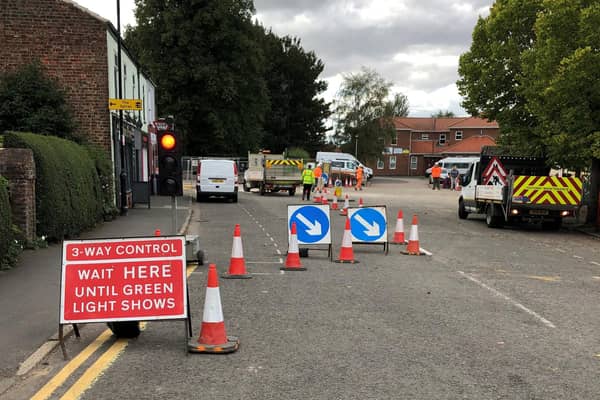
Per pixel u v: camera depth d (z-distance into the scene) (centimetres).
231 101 4812
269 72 7125
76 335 560
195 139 4941
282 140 7150
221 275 880
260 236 1370
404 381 451
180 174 1086
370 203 2564
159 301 530
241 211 2069
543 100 1608
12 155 983
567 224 1836
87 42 1670
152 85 3123
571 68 1435
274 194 3247
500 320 643
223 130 4791
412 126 7812
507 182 1625
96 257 532
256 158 3419
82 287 527
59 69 1669
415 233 1145
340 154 4988
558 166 1800
